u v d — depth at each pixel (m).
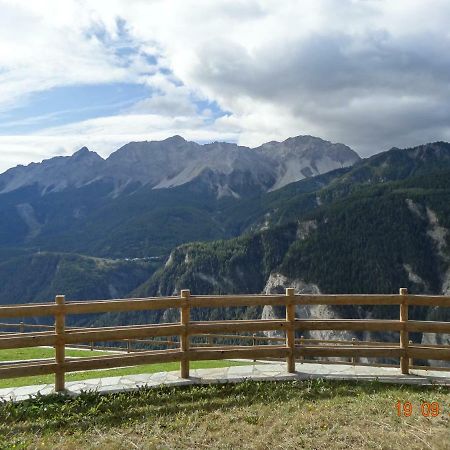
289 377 8.48
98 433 6.31
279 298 8.56
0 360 15.58
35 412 6.96
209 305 8.38
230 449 5.85
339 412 6.88
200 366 13.05
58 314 7.67
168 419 6.75
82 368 7.82
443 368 9.34
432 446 5.78
